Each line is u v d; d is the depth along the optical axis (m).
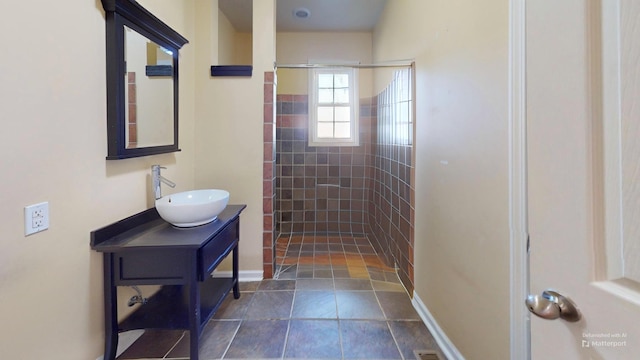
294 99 3.93
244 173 2.55
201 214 1.72
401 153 2.55
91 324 1.44
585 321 0.49
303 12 3.47
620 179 0.44
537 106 0.58
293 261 3.05
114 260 1.50
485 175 1.30
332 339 1.79
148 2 1.88
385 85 3.15
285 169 3.96
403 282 2.49
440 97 1.75
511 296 1.13
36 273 1.16
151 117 1.87
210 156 2.53
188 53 2.41
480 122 1.33
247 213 2.57
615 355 0.44
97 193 1.47
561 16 0.52
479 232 1.35
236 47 4.04
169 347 1.72
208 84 2.50
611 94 0.44
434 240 1.84
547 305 0.53
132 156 1.66
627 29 0.42
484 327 1.32
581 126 0.49
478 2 1.33
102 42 1.48
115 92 1.52
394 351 1.68
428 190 1.94
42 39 1.17
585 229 0.49
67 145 1.29
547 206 0.56
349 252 3.34
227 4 3.30
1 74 1.03
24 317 1.12
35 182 1.15
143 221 1.80
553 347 0.56
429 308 1.92
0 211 1.04
